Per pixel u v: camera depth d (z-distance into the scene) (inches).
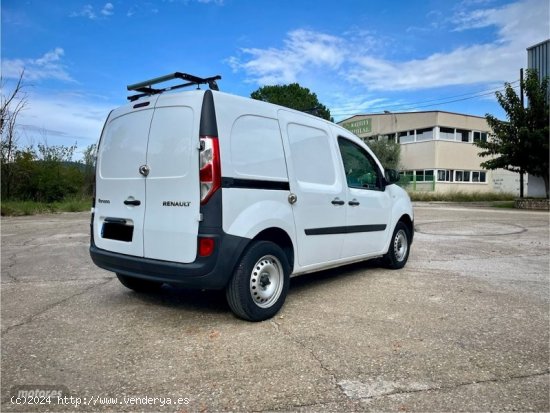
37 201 834.2
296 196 183.0
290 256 184.4
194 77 163.9
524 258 307.4
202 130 152.0
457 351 138.9
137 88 178.1
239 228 156.1
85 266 278.5
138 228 167.5
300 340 147.3
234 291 159.6
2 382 118.1
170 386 115.8
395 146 1322.6
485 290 215.0
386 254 257.9
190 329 158.1
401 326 161.6
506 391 113.7
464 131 1338.6
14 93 791.7
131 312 178.5
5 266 278.2
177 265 154.1
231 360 131.5
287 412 103.5
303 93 1550.2
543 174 831.7
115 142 181.3
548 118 804.6
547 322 167.2
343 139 226.4
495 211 770.2
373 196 238.2
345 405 106.4
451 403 107.6
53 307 186.4
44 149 873.5
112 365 128.3
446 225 535.2
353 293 208.2
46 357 134.0
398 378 120.3
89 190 919.0
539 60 910.4
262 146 170.9
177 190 156.4
